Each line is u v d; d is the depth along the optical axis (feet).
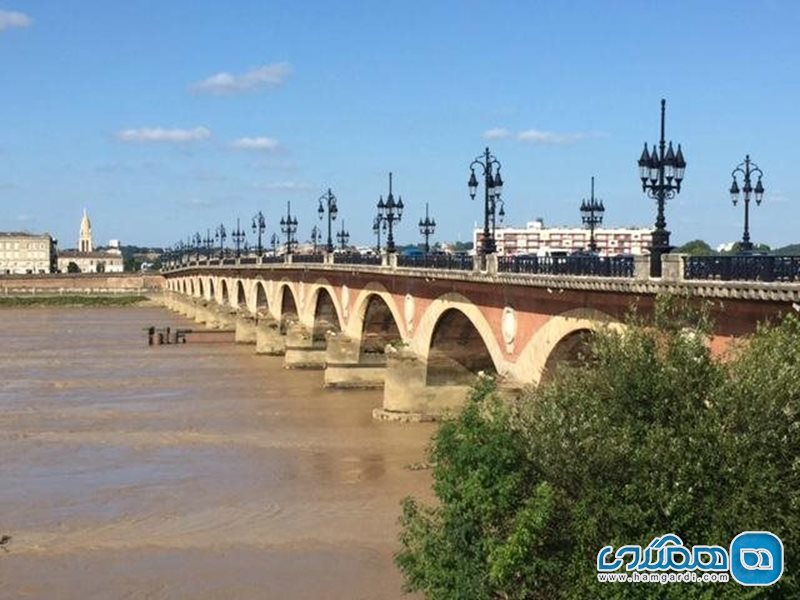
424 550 82.28
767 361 72.69
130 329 508.94
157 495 154.40
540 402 81.10
